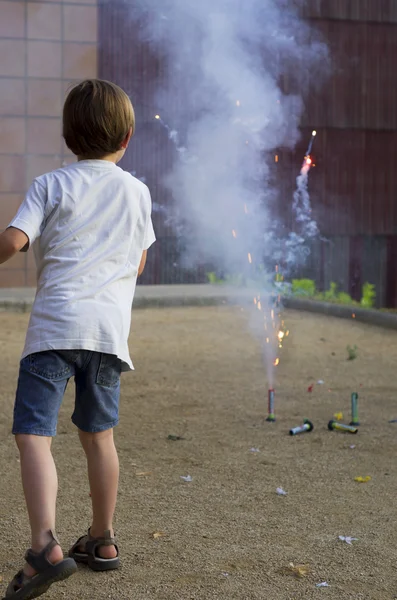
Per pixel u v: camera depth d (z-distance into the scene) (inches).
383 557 144.5
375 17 668.1
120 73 627.2
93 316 124.8
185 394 281.3
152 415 250.2
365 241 684.1
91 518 161.5
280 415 252.1
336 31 662.5
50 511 118.5
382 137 680.4
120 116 130.8
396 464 201.6
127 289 132.1
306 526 158.9
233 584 132.3
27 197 125.7
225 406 263.9
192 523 159.6
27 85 613.6
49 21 612.1
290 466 198.8
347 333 432.1
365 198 680.4
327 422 243.9
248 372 323.0
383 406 265.9
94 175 130.2
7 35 605.9
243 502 172.1
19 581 119.3
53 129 622.2
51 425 124.2
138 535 153.0
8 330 433.4
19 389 125.2
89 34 621.3
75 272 125.5
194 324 461.4
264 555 144.5
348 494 178.4
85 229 127.3
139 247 134.7
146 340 401.7
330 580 134.5
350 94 669.9
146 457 204.7
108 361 128.0
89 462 134.1
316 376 316.2
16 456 203.5
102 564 136.6
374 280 689.6
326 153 668.1
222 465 198.7
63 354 123.7
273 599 127.1
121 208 130.5
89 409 130.6
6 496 173.6
